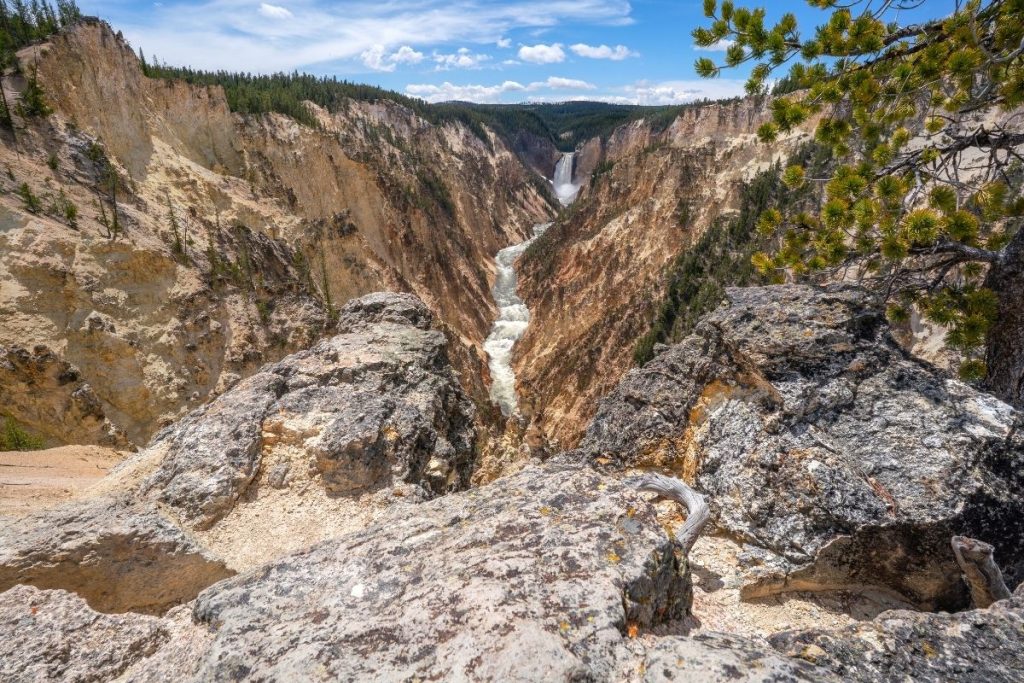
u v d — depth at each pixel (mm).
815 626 5215
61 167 40219
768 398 6820
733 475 6367
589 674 3373
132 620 5180
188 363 38250
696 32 9641
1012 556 5285
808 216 10125
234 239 49594
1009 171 9531
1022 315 7938
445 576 4375
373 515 9445
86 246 35562
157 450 10523
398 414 11672
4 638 4961
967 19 8344
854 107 9656
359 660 3547
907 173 9586
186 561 7527
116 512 7766
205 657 3873
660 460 7371
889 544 5398
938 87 9344
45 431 29812
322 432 10469
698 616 5199
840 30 8875
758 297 7738
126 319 36031
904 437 5965
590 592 3996
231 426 10367
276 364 13086
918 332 25656
